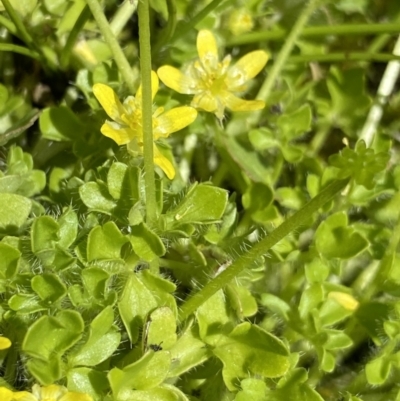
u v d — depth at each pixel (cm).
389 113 28
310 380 26
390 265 26
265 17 28
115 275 25
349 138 28
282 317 26
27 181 26
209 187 25
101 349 24
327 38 29
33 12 27
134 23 28
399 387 26
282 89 28
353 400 25
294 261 26
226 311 25
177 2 27
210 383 25
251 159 27
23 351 24
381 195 27
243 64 26
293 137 27
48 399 23
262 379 25
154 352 24
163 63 28
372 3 28
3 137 26
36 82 28
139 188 25
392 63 28
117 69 27
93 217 25
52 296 24
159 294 24
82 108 27
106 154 26
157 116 25
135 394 24
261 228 26
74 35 27
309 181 26
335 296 26
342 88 27
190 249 26
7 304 24
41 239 24
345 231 25
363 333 26
